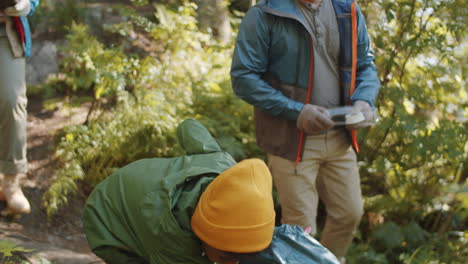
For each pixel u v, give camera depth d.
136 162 2.27
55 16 5.58
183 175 1.98
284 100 3.05
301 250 1.99
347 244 3.45
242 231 1.65
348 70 3.15
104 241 2.12
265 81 3.20
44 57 5.16
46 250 3.18
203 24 5.91
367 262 3.91
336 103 3.19
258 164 1.73
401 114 4.20
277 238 2.03
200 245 1.86
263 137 3.29
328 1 3.08
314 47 3.05
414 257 4.02
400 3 4.16
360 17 3.18
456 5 4.07
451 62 4.28
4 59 3.37
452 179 4.45
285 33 3.04
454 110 4.47
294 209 3.25
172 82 4.73
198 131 2.38
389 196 4.52
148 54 5.36
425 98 4.40
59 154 4.08
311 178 3.24
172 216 1.83
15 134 3.48
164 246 1.89
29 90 4.85
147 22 5.20
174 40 5.30
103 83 4.51
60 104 4.75
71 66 4.81
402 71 4.41
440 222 4.61
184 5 5.65
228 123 4.62
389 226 4.25
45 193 3.88
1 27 3.35
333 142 3.22
